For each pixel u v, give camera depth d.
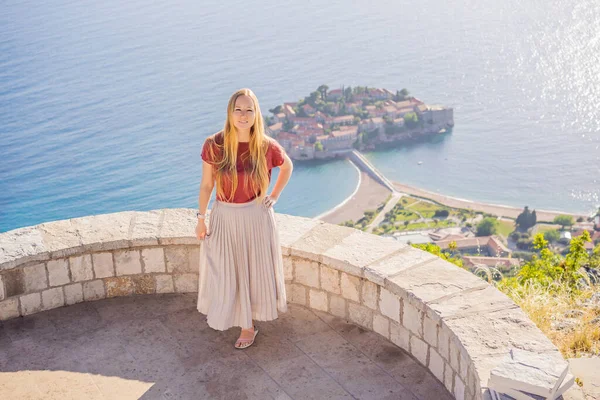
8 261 3.51
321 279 3.65
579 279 5.66
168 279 3.92
